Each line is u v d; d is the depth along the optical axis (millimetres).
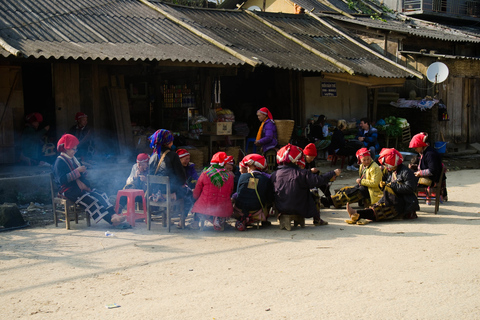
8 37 10398
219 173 7406
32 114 10945
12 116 10734
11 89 10695
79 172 7438
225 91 17875
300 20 18516
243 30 15578
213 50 12648
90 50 10477
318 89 16562
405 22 23234
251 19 17031
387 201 8078
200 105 13539
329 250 6359
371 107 17969
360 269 5562
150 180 7441
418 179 9281
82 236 7125
